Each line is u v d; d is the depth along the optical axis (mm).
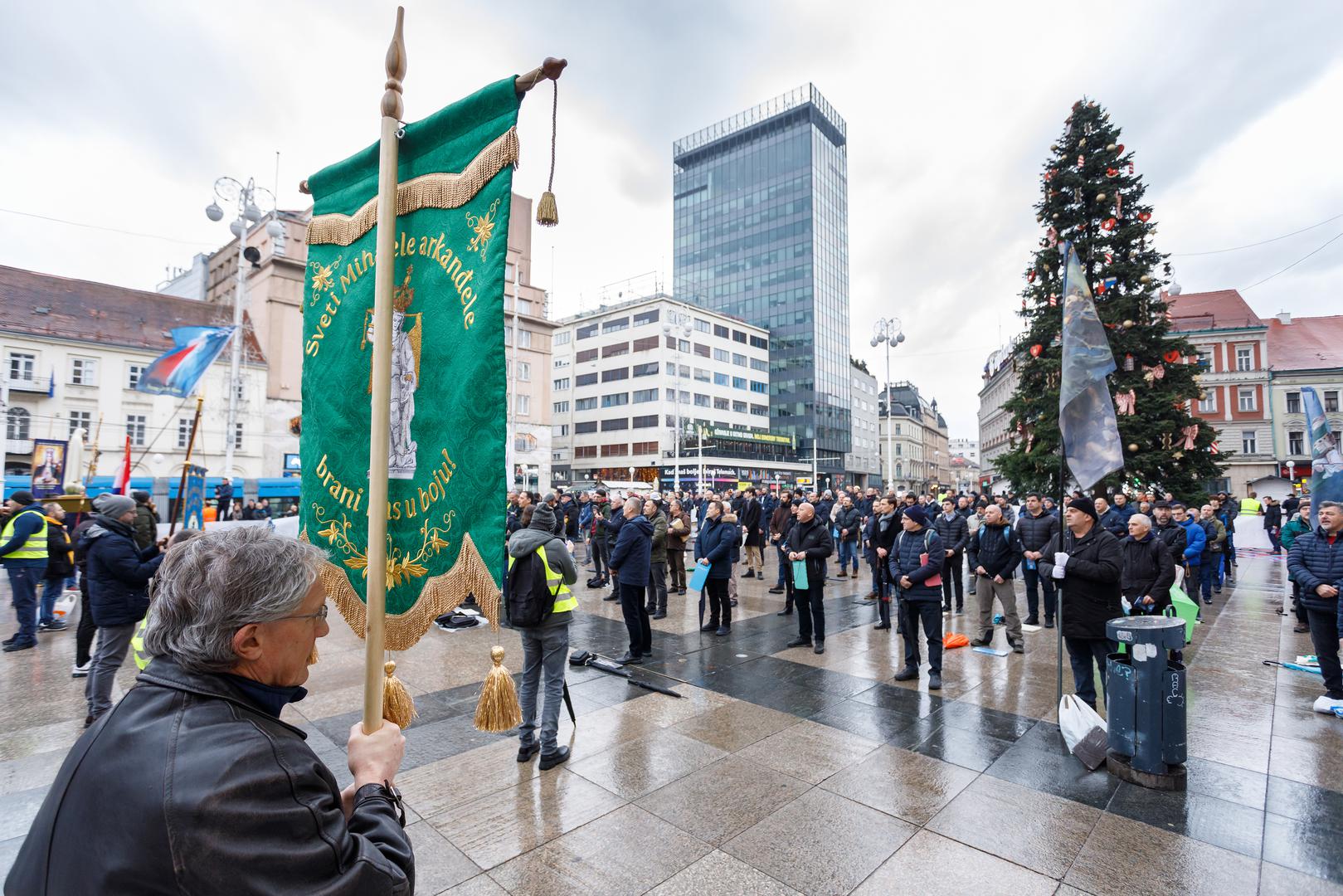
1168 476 17047
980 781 4211
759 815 3773
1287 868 3232
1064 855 3355
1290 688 6234
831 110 80188
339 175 2426
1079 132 18375
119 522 5062
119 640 5031
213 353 15570
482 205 1939
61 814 1041
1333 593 5574
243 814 990
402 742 1650
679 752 4688
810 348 73312
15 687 5984
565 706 5641
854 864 3275
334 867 1081
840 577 13961
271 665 1248
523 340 49562
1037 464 17766
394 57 1894
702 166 84188
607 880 3146
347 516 2197
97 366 33062
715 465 61625
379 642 1685
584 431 66688
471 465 1879
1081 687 5539
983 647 7906
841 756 4605
